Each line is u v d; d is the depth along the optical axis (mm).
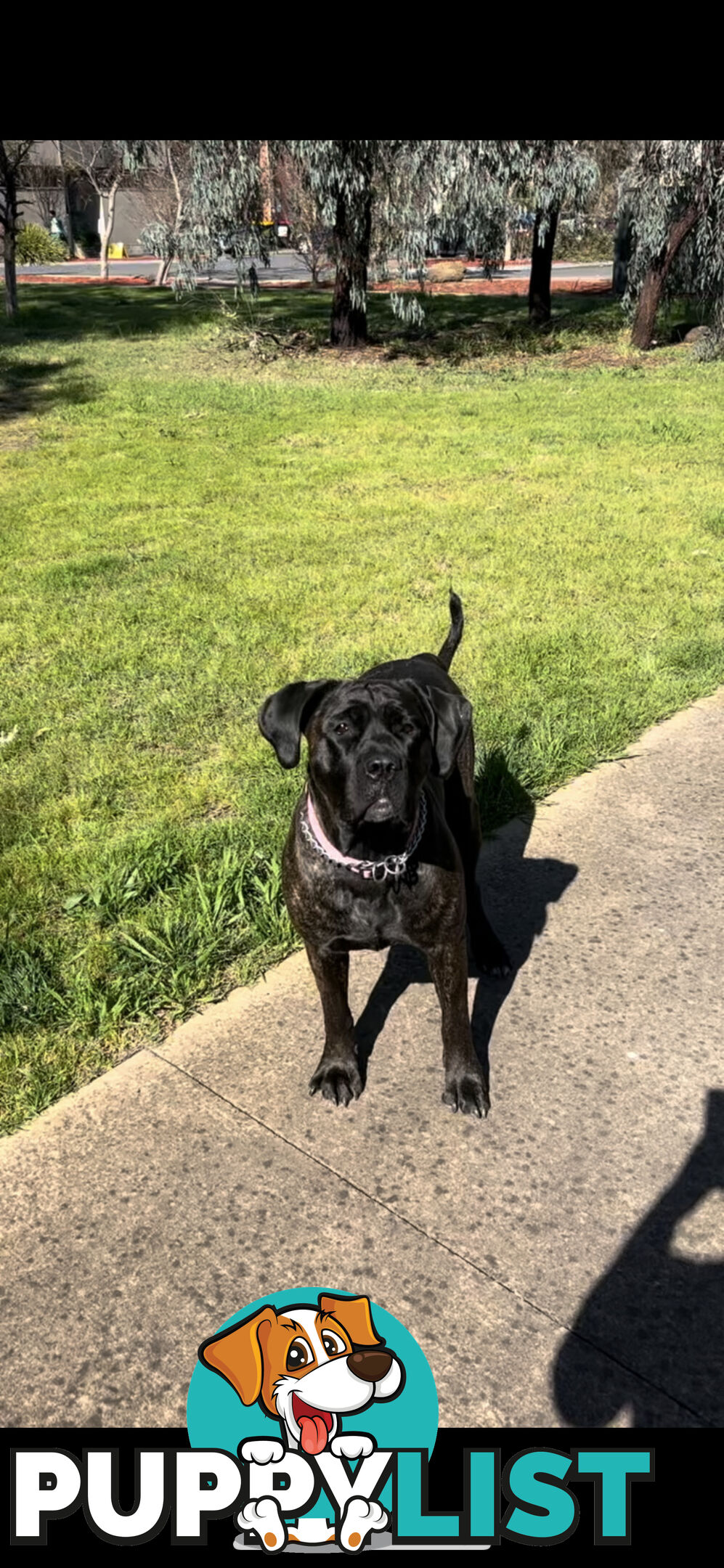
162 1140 1721
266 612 4047
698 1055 1896
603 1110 1774
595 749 2977
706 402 8320
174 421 8023
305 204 11664
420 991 2092
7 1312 1452
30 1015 1974
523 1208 1589
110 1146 1714
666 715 3221
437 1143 1710
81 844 2518
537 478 6195
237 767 2881
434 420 7953
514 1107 1782
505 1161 1673
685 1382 1350
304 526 5293
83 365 10414
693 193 9719
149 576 4555
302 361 10664
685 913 2303
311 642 3738
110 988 2039
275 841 2502
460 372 10078
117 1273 1499
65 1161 1685
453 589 4293
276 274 21297
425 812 1733
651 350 10898
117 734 3080
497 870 2482
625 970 2125
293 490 6043
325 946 1745
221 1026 1998
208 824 2623
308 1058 1905
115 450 7152
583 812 2723
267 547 4922
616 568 4492
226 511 5590
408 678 1900
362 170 9523
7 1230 1570
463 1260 1507
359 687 1679
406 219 9703
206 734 3084
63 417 8211
